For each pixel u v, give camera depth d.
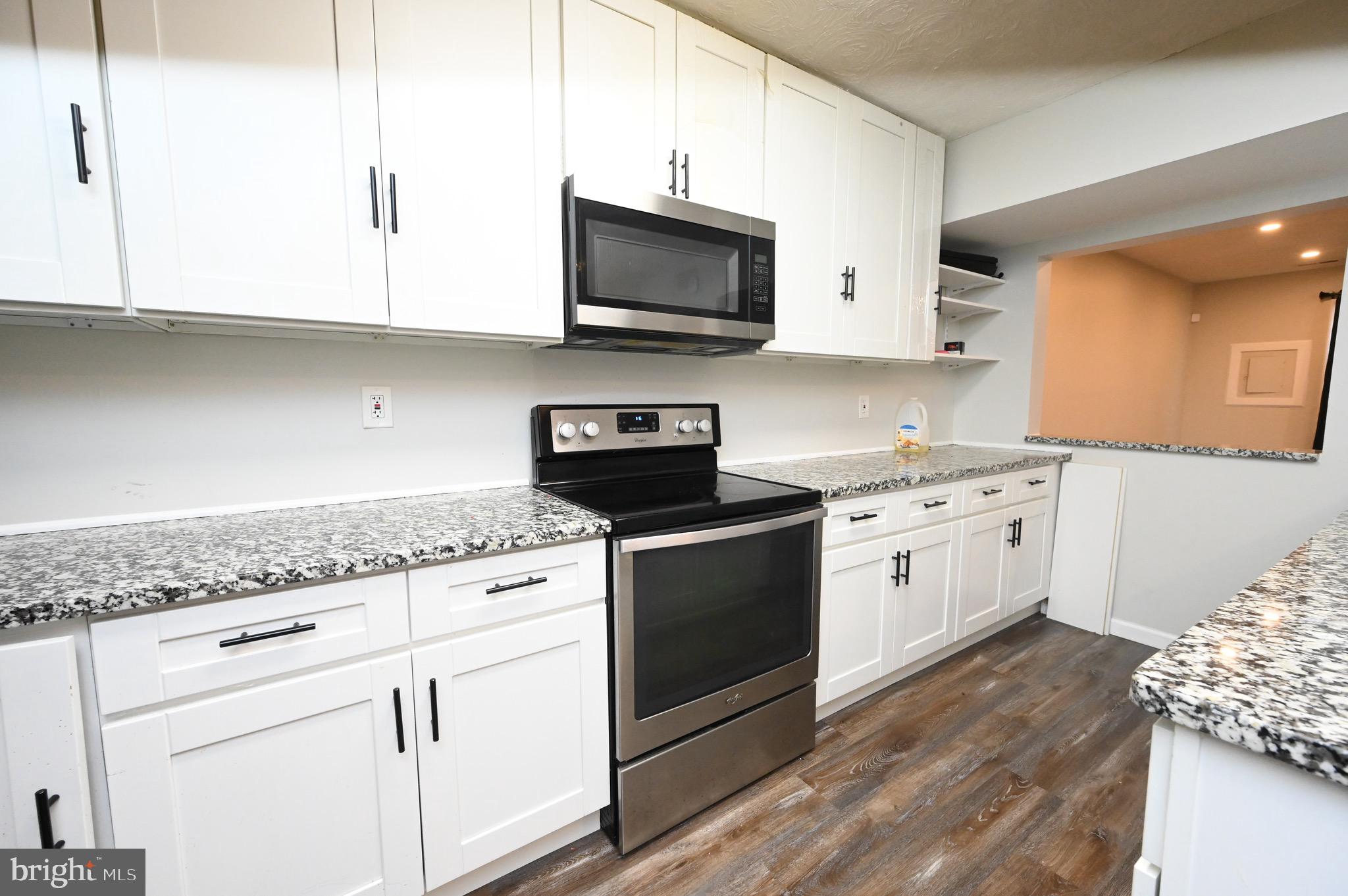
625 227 1.48
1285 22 1.65
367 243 1.20
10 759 0.80
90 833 0.86
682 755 1.44
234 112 1.06
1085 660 2.38
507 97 1.34
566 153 1.44
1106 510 2.63
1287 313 4.66
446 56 1.26
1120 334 4.20
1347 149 1.78
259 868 0.98
